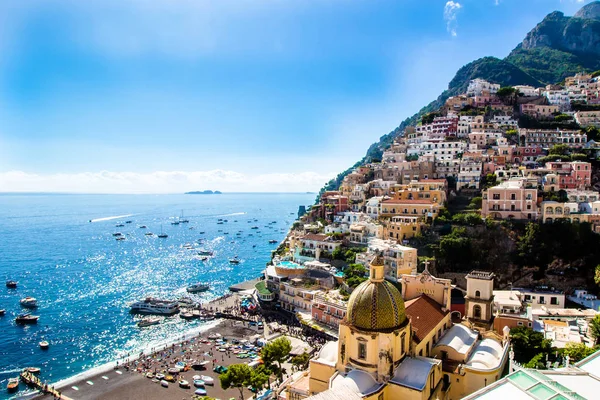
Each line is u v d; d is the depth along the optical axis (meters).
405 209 180.38
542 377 45.34
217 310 157.00
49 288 194.12
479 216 163.12
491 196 166.50
